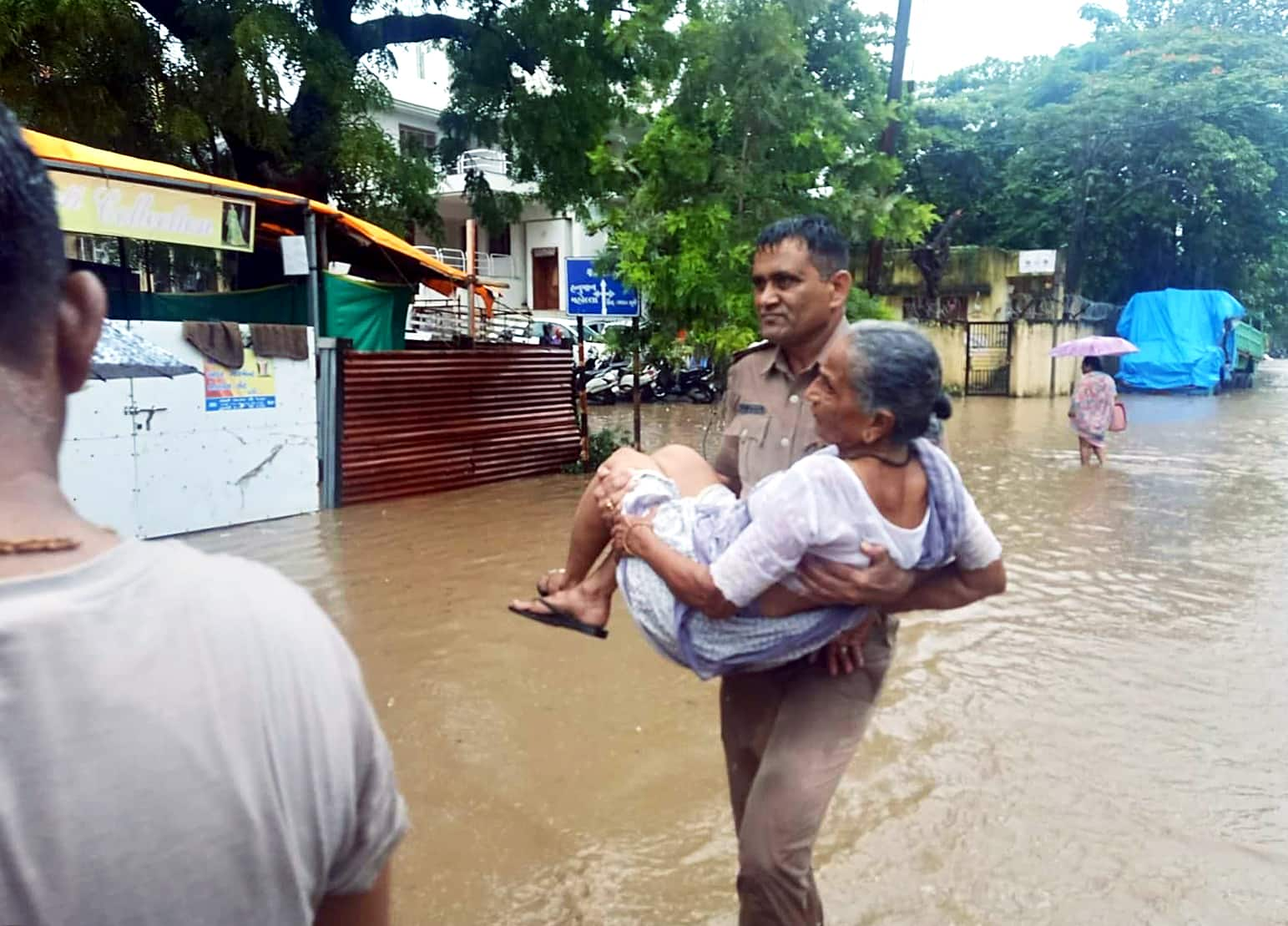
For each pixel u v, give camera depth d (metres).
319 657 0.96
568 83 13.76
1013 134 28.39
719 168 9.80
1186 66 26.55
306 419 9.26
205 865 0.83
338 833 0.96
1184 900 3.26
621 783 4.06
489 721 4.65
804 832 2.35
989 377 25.78
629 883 3.39
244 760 0.86
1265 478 11.70
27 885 0.76
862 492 2.11
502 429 11.31
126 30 10.88
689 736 4.49
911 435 2.13
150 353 6.29
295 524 8.88
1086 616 6.29
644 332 11.90
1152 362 26.47
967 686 5.12
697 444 13.66
